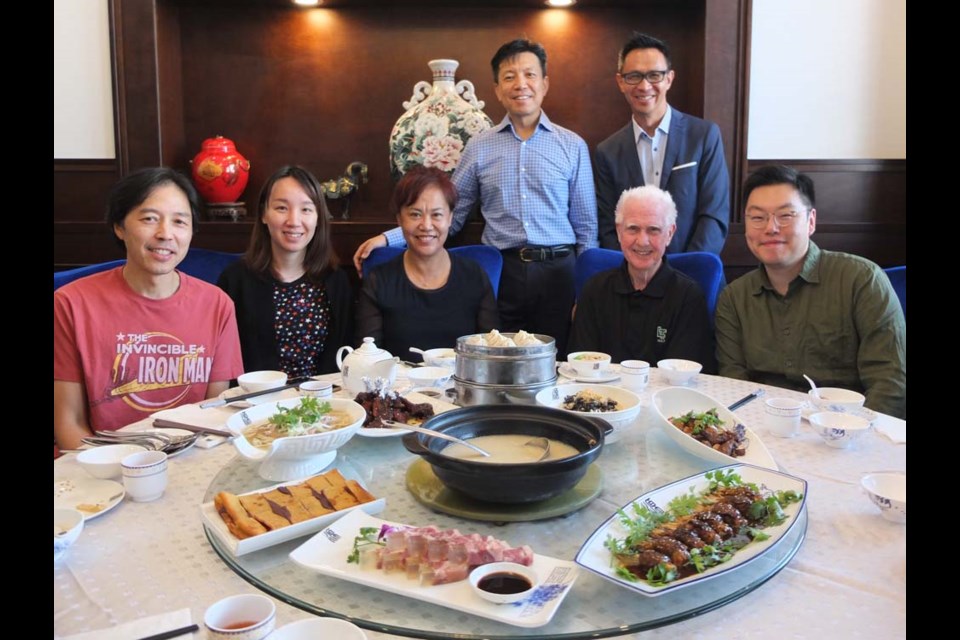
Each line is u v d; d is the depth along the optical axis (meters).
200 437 1.54
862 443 1.52
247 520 1.08
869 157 3.67
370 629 0.89
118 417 1.94
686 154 3.34
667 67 3.29
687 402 1.66
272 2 3.74
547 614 0.87
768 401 1.61
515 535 1.12
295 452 1.30
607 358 2.10
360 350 1.90
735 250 3.60
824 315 2.21
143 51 3.52
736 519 1.09
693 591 0.96
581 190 3.43
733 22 3.52
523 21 3.87
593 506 1.22
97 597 0.96
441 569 0.94
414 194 2.62
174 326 1.99
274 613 0.83
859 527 1.15
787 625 0.89
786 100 3.63
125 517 1.20
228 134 3.92
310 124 3.94
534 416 1.37
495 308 2.79
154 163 3.59
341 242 3.64
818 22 3.57
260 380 1.94
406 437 1.22
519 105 3.25
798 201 2.17
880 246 3.71
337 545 1.04
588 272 2.82
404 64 3.90
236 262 2.66
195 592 0.97
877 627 0.89
